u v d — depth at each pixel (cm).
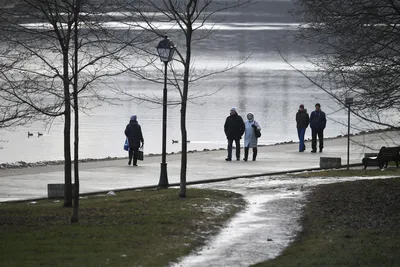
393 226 4422
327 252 3766
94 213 5141
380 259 3519
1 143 13150
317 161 9656
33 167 9150
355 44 4625
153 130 15675
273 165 9238
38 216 5038
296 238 4284
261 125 16925
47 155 11838
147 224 4600
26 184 7575
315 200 5709
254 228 4609
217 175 8244
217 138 14512
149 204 5581
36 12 6372
